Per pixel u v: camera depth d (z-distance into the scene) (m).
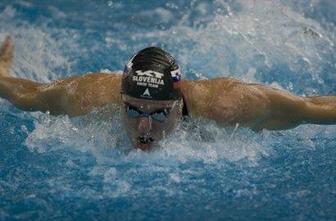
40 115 13.02
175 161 11.41
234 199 10.49
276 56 16.23
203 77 15.66
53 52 16.53
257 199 10.48
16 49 16.45
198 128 11.59
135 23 18.09
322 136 12.48
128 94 10.59
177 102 10.95
